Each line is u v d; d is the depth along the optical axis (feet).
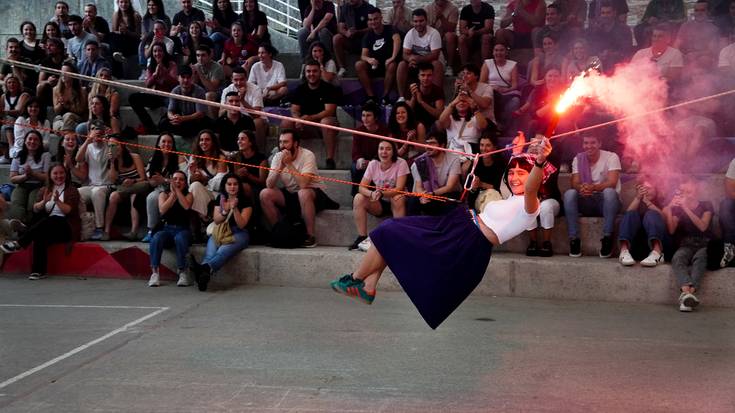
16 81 31.63
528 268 22.29
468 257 13.47
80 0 39.99
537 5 32.94
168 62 32.48
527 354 16.22
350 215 25.49
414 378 14.53
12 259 26.53
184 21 36.47
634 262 21.61
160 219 25.22
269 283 24.20
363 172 25.63
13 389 13.96
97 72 33.53
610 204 22.67
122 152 27.20
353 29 33.50
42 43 35.29
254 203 25.46
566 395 13.57
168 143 26.55
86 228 26.43
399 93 29.99
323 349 16.60
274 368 15.19
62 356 16.07
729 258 20.89
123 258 25.66
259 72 31.71
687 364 15.52
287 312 20.25
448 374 14.79
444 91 31.22
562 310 20.61
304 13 36.19
